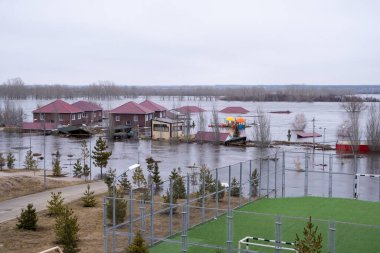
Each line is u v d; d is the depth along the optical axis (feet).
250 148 197.06
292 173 130.62
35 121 262.47
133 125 252.83
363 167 146.82
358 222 69.15
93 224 70.03
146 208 78.07
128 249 52.44
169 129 222.69
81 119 276.82
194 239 61.21
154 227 67.36
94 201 82.79
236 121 273.95
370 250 55.16
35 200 86.99
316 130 275.80
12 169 133.39
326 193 102.58
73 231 56.70
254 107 573.74
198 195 82.79
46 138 225.97
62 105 267.39
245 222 69.31
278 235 48.11
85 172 124.88
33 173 125.49
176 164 153.07
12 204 83.66
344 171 138.51
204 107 567.59
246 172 131.34
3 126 270.67
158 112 276.41
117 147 197.16
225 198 88.58
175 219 72.33
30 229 67.10
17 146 195.62
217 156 172.55
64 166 145.48
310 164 151.33
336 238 59.57
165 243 59.62
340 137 233.35
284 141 220.23
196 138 216.54
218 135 209.97
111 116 235.81
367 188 110.01
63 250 55.62
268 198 88.53
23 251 57.72
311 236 36.19
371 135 187.21
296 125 284.82
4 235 64.23
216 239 61.21
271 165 145.07
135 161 158.61
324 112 468.75
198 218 72.43
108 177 106.52
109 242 61.26
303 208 78.89
